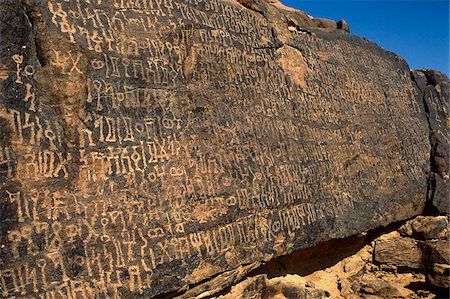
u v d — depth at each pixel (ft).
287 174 20.76
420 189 27.76
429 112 30.37
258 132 20.13
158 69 17.43
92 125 15.49
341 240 24.47
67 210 14.53
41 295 13.67
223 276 17.85
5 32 14.10
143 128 16.61
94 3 16.34
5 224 13.37
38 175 14.20
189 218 17.06
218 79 19.29
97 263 14.76
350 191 23.66
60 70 15.12
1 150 13.60
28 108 14.30
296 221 20.70
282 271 21.98
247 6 22.31
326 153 22.95
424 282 25.59
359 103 25.81
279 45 22.50
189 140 17.71
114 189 15.55
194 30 18.95
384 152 26.35
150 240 15.94
